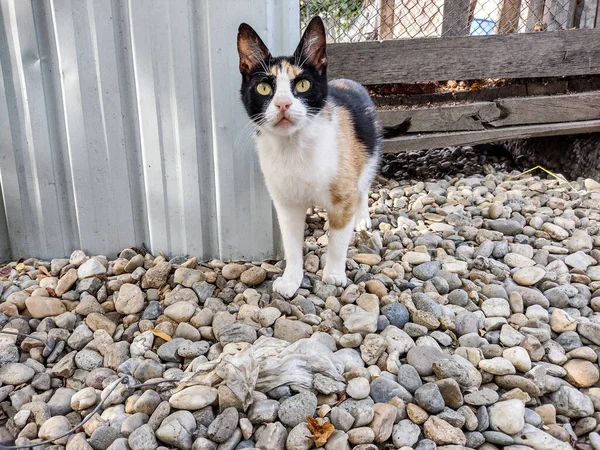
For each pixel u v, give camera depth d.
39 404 0.42
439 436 0.38
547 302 0.55
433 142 0.98
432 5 1.09
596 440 0.39
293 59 0.53
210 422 0.39
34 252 0.69
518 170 1.13
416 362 0.45
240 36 0.53
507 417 0.39
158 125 0.63
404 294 0.55
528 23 1.11
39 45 0.60
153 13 0.58
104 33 0.59
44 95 0.62
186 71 0.60
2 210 0.68
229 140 0.63
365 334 0.49
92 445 0.38
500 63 0.94
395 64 0.92
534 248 0.70
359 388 0.42
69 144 0.64
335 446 0.37
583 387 0.44
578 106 0.98
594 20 0.99
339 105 0.60
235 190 0.65
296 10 0.61
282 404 0.40
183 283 0.59
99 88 0.62
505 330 0.50
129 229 0.68
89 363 0.48
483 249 0.67
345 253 0.60
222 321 0.52
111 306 0.56
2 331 0.50
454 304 0.55
